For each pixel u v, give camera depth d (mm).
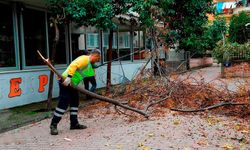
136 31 18797
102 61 14984
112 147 5324
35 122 7664
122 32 17344
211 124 6773
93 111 8703
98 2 9617
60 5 9234
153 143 5430
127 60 17969
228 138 5715
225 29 28844
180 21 16031
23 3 10086
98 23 9867
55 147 5504
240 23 30203
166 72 10531
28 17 10500
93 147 5387
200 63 30484
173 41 16047
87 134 6297
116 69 16250
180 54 23641
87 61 6641
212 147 5180
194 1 15758
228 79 17141
